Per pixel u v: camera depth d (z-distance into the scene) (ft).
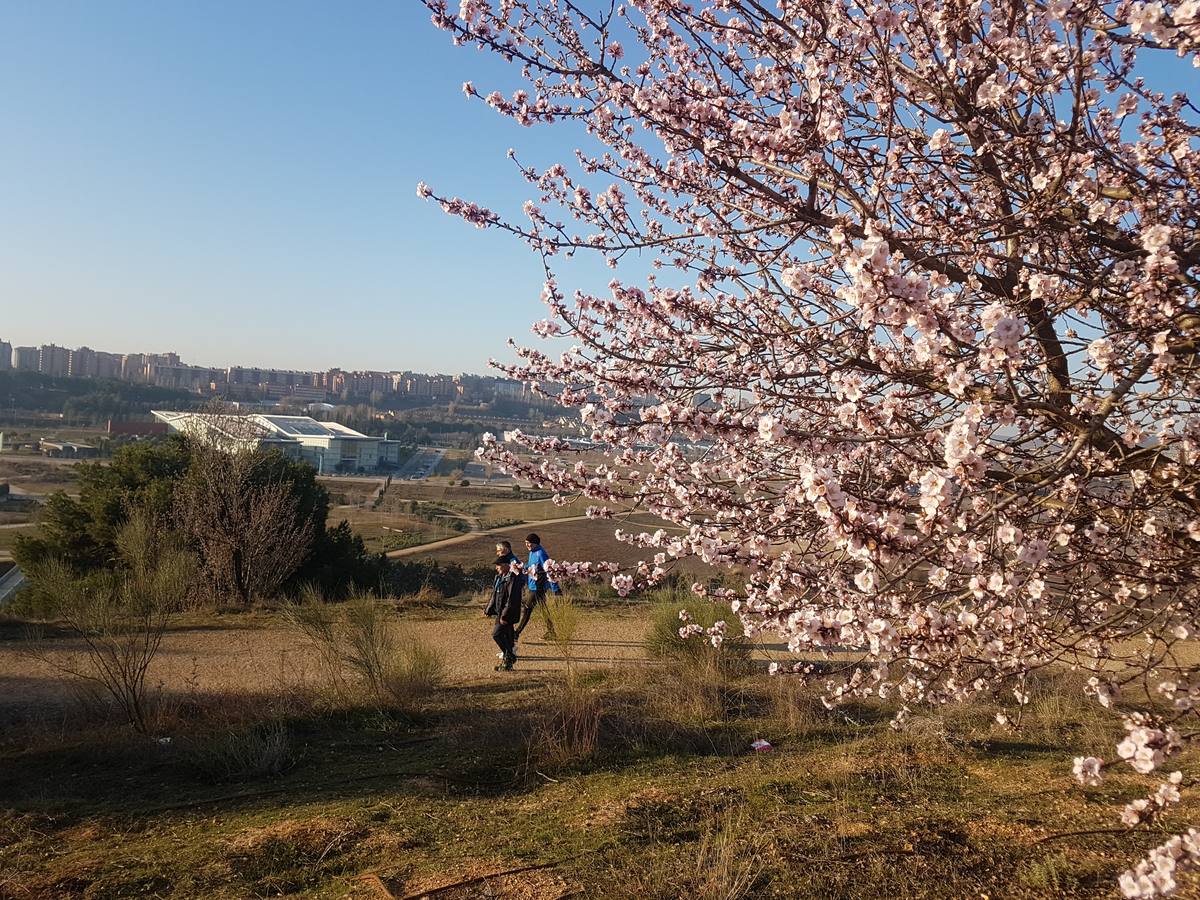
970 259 10.02
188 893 13.56
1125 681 10.09
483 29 12.22
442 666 31.81
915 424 9.87
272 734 22.53
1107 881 13.04
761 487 12.27
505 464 14.35
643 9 13.82
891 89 9.89
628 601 52.16
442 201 13.92
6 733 24.03
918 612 8.46
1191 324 8.45
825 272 13.32
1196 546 9.34
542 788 19.20
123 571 39.91
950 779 18.86
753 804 17.35
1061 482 8.83
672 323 13.50
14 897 13.60
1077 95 9.05
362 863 14.76
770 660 32.58
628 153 13.19
